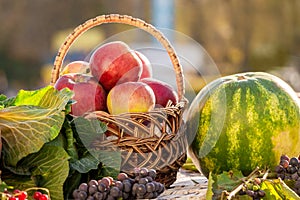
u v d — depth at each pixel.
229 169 1.84
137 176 1.51
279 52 6.96
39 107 1.59
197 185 1.82
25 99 1.67
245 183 1.55
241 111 1.82
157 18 6.92
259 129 1.81
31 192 1.52
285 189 1.52
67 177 1.59
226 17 6.98
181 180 1.92
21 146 1.54
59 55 1.87
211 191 1.54
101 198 1.44
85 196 1.44
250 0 6.96
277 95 1.84
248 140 1.81
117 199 1.46
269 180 1.54
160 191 1.52
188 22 6.93
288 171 1.62
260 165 1.83
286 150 1.84
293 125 1.83
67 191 1.60
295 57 6.93
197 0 6.93
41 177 1.55
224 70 6.93
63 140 1.62
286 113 1.83
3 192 1.39
